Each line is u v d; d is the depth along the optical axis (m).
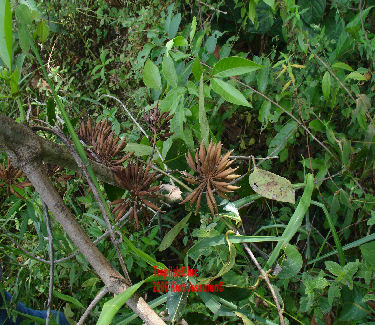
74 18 2.64
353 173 1.93
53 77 2.23
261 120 1.88
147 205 1.00
